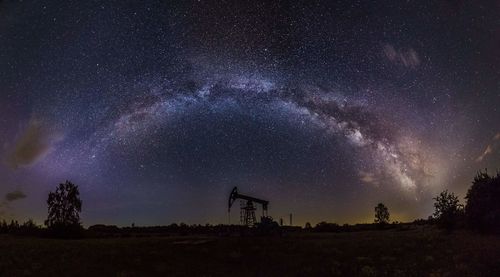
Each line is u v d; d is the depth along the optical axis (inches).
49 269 975.6
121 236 1785.2
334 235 1549.0
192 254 1143.0
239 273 973.8
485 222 1320.1
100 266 1013.2
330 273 953.5
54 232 1705.2
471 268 934.4
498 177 1368.1
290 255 1133.7
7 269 967.6
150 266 1023.0
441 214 1454.2
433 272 926.4
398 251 1144.2
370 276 914.7
